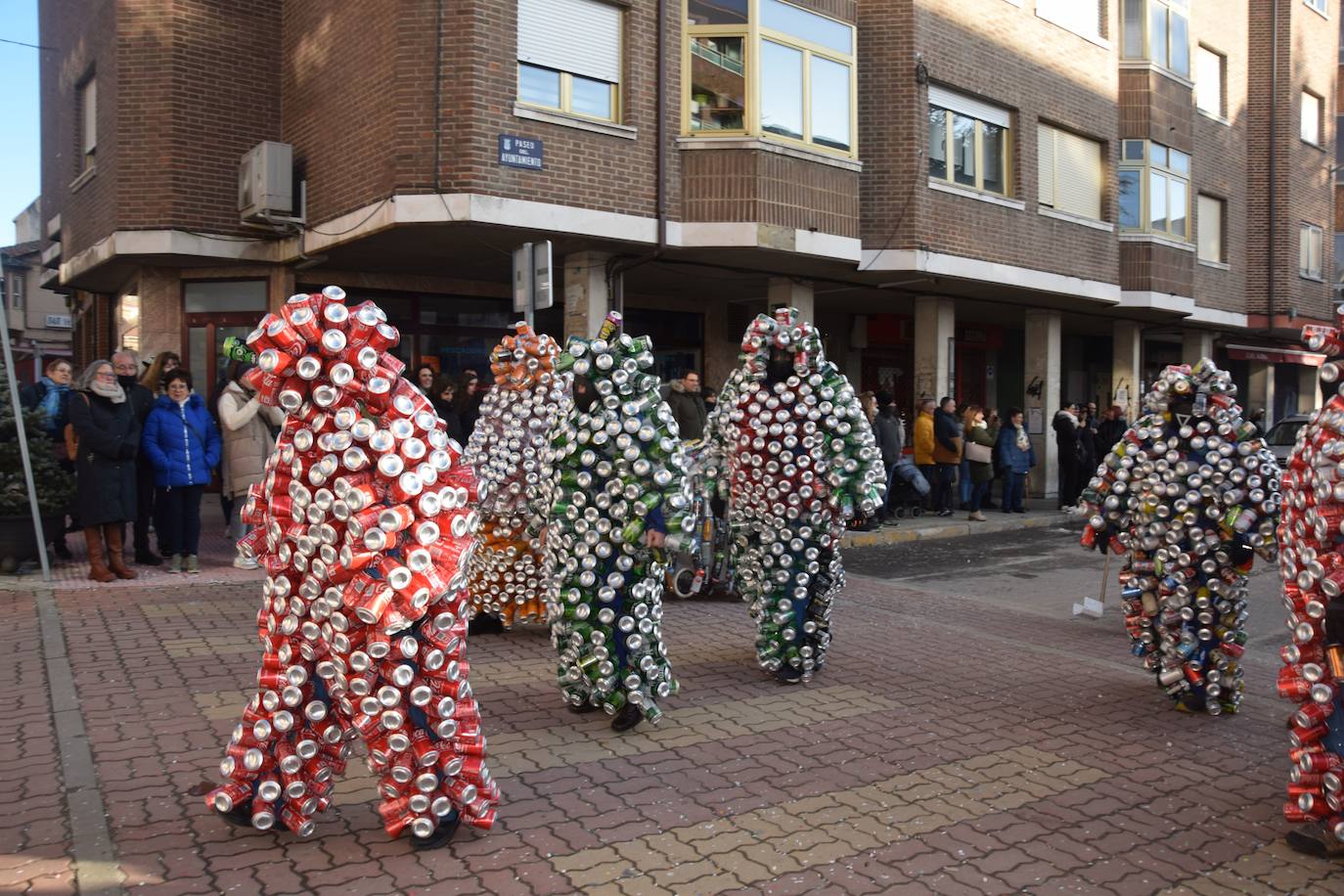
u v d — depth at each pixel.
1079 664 6.84
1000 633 7.81
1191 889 3.58
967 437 14.98
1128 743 5.15
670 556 5.03
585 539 4.86
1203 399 5.36
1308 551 3.77
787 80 12.66
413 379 13.12
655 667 4.98
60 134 16.42
